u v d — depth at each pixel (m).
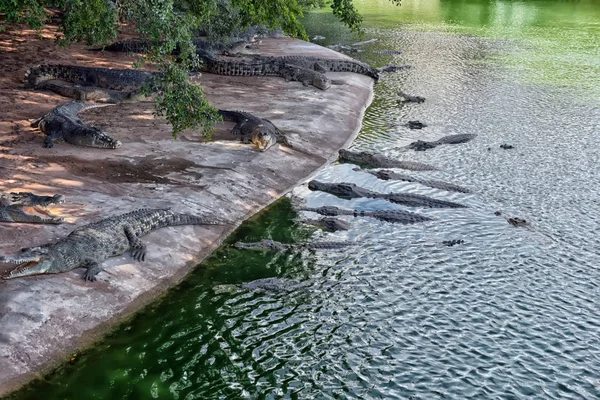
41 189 11.67
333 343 9.07
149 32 12.72
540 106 21.22
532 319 9.73
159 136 15.04
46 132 14.39
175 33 12.88
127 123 15.79
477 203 13.75
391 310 9.86
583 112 20.58
